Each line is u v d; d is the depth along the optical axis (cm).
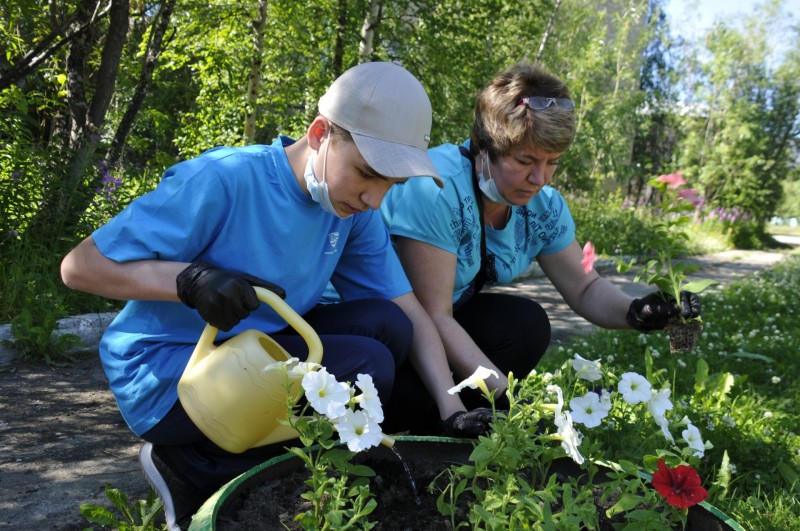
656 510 172
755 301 830
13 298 464
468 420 195
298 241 205
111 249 184
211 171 195
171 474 204
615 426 250
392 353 226
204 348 184
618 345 500
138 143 985
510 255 280
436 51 990
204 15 909
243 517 158
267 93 1047
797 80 2505
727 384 353
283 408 179
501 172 248
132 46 867
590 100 1719
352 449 144
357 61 1002
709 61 2483
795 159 2648
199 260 192
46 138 761
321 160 189
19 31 695
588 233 1316
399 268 242
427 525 167
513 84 241
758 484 273
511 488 154
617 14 1927
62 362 438
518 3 1091
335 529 141
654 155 2681
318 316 231
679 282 244
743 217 2347
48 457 290
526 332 282
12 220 528
